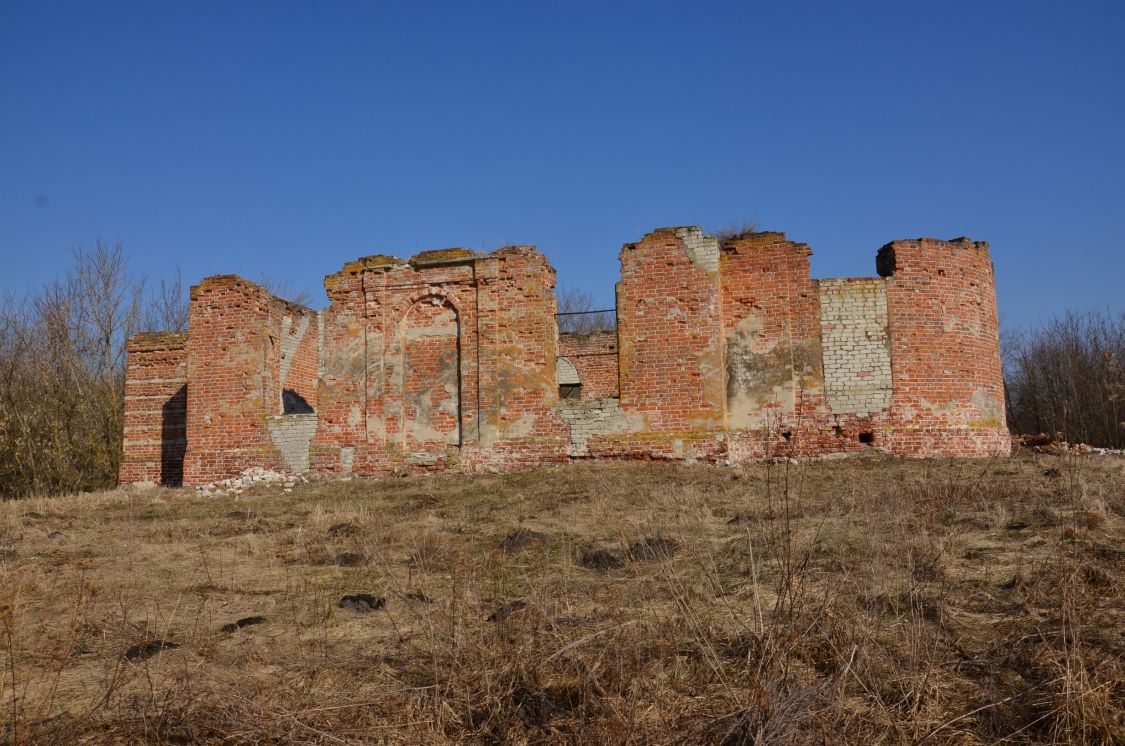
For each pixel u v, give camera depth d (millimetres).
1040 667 5469
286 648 6477
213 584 8664
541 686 5371
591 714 5020
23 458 28078
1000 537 8953
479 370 19156
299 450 20016
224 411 20625
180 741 4863
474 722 5090
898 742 4699
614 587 7441
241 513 14453
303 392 23719
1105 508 9922
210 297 21031
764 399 18141
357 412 19797
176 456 23031
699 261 18406
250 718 4953
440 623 6559
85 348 31031
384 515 13125
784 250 18375
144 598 8164
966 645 5910
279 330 22359
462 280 19531
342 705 5254
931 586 7148
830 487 13461
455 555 9281
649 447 18188
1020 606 6605
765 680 5148
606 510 11914
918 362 17922
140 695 5508
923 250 18250
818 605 6641
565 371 28609
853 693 5258
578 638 5992
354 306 20141
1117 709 4883
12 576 9172
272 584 8617
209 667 5941
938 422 17797
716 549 8977
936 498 10969
